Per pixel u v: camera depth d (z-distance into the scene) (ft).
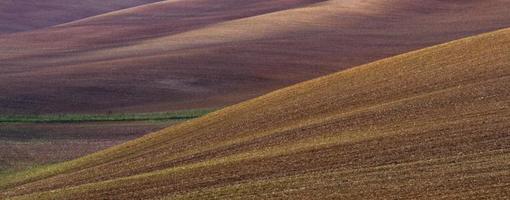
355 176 118.93
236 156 145.38
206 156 151.53
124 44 447.42
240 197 114.52
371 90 185.47
